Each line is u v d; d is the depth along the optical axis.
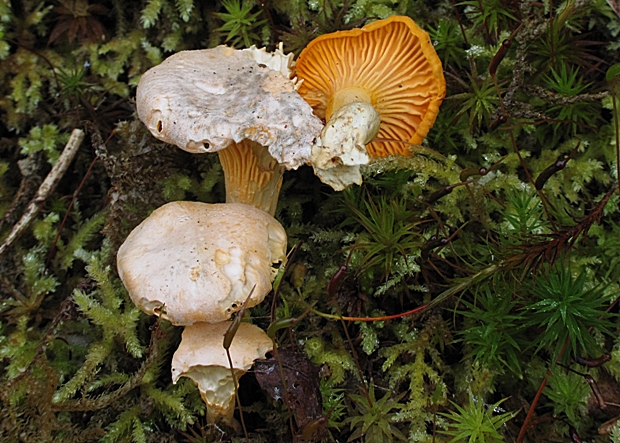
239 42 0.39
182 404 0.35
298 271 0.36
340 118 0.32
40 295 0.38
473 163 0.38
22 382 0.35
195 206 0.34
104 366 0.37
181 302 0.31
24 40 0.40
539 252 0.33
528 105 0.36
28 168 0.39
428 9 0.39
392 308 0.37
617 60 0.38
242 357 0.32
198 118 0.32
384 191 0.37
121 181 0.38
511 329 0.34
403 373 0.35
